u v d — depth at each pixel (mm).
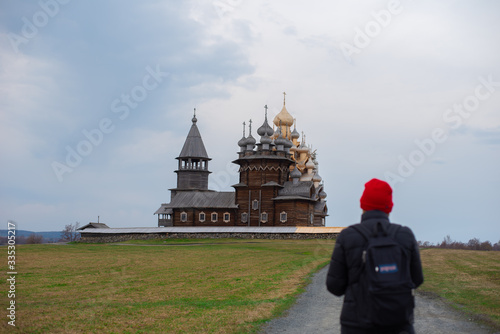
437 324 14688
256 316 15938
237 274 30484
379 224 6512
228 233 84750
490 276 26969
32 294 21688
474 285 23297
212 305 18344
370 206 6977
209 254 50031
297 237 80875
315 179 104000
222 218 92250
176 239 84875
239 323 14859
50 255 46969
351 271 6512
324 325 14727
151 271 32938
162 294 21672
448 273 28641
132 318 15719
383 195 6922
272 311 16938
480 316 15727
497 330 13844
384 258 6211
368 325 6309
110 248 60281
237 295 21141
